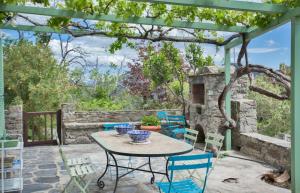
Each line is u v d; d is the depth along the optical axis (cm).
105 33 640
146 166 627
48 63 1105
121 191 475
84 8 500
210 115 788
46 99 1045
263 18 509
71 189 481
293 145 447
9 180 473
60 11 502
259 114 1025
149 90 1207
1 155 459
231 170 584
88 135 897
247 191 469
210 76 789
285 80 618
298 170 445
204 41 668
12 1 451
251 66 624
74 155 733
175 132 832
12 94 1039
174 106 1193
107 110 1051
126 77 1238
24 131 848
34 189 479
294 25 438
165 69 1084
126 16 525
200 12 566
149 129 856
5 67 1025
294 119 443
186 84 1155
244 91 809
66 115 905
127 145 424
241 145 741
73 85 1155
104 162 664
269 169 590
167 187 356
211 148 724
